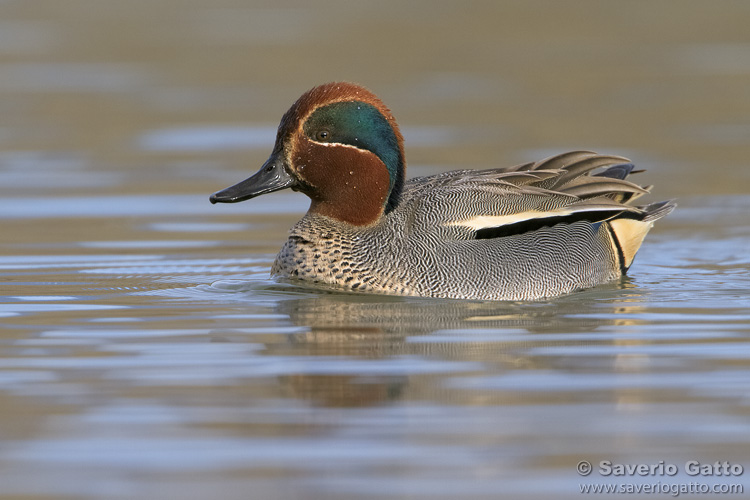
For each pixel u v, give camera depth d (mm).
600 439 9195
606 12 36281
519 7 36906
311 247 14078
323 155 14000
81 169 21656
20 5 37000
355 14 36281
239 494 8203
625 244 15359
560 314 13125
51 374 10750
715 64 30625
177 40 32969
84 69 30000
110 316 12898
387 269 13820
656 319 12852
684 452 8977
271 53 31344
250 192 14109
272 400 10039
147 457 8859
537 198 14422
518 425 9484
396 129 14180
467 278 13805
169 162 22219
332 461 8789
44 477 8516
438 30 34281
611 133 24250
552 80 29188
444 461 8789
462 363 11070
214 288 14250
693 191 20266
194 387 10383
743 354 11344
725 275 15367
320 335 12078
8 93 27672
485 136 23984
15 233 17422
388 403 9984
